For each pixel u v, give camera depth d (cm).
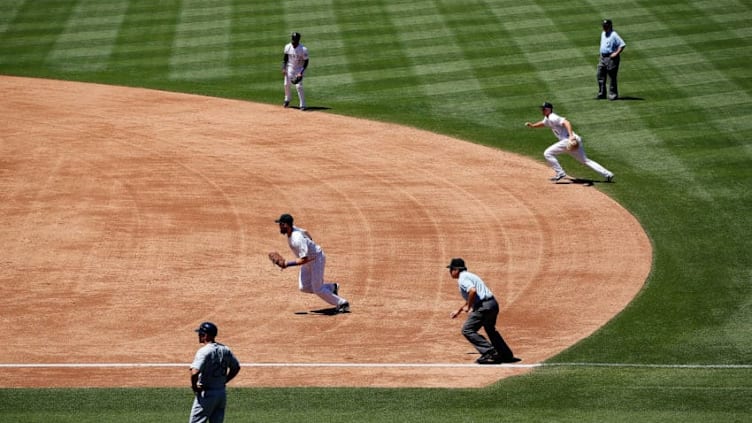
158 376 5684
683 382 5462
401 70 13050
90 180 9456
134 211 8681
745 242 7944
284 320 6600
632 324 6469
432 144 10588
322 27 14950
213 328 4494
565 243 7994
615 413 4997
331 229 8300
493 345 5869
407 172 9738
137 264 7569
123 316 6638
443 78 12700
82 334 6338
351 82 12731
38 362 5891
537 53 13488
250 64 13625
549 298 6944
